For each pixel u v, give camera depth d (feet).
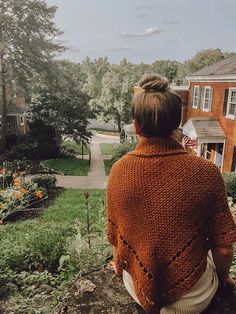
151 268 3.90
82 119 88.84
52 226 19.93
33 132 88.79
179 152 3.93
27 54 72.49
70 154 95.04
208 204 3.80
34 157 84.79
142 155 3.98
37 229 18.90
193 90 68.74
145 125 3.93
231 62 61.11
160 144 3.95
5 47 69.92
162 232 3.80
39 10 72.33
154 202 3.79
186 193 3.73
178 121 3.96
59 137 90.84
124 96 142.82
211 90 60.54
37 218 32.58
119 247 4.28
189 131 59.72
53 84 83.51
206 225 3.93
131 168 3.99
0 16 69.00
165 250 3.84
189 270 3.84
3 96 82.07
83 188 53.52
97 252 11.42
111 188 4.19
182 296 4.03
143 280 3.99
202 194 3.74
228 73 53.52
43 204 39.22
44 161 83.20
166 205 3.75
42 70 76.64
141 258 3.98
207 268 4.44
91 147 118.21
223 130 57.11
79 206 38.01
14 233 21.49
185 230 3.77
